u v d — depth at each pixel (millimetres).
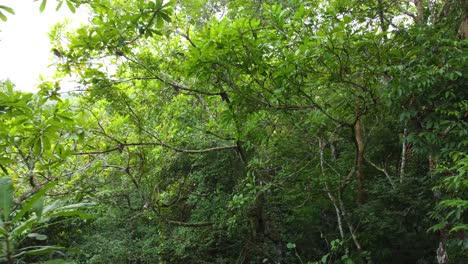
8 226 1831
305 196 7617
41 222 1988
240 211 7613
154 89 6961
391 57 5016
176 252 8711
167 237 9102
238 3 6512
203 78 5148
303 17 5078
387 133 8188
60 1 3404
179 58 6574
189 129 7762
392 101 5148
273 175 7820
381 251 7121
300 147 7539
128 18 4398
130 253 9297
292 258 8438
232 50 4723
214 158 8656
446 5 6406
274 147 7523
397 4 6930
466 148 4879
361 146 7629
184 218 9508
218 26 4633
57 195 5477
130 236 9797
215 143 8195
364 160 8117
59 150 3672
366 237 7078
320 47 4445
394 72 4617
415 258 7359
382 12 6781
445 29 5402
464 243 4875
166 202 8820
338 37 4504
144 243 9281
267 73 4945
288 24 4754
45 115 3471
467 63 4734
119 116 6695
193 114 7863
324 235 8195
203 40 4750
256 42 4684
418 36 5070
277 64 4773
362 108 5688
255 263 8797
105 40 4926
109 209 7988
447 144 4969
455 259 5438
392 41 5254
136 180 7273
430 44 5020
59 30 5402
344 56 4734
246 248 8633
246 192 7387
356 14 6211
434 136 4934
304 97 5414
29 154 3404
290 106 5328
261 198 7887
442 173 5238
